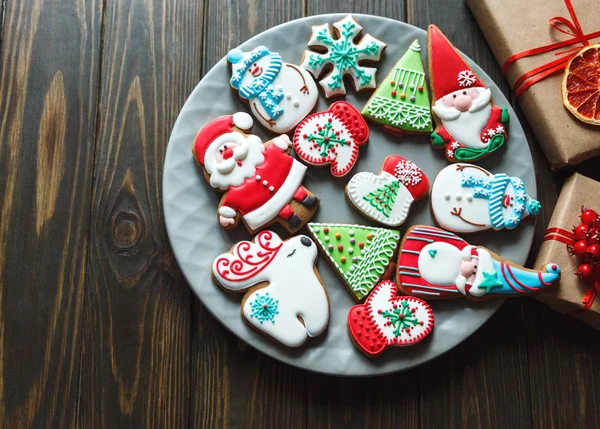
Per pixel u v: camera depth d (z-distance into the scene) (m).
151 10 0.59
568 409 0.56
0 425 0.55
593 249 0.53
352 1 0.60
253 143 0.54
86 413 0.55
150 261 0.56
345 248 0.54
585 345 0.57
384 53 0.58
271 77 0.56
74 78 0.58
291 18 0.60
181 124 0.55
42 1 0.59
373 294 0.54
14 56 0.59
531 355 0.57
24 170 0.57
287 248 0.54
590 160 0.59
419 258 0.54
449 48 0.57
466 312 0.54
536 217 0.58
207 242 0.54
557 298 0.54
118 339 0.56
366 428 0.55
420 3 0.60
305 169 0.55
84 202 0.57
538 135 0.58
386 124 0.56
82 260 0.56
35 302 0.56
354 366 0.53
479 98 0.56
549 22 0.57
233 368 0.56
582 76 0.57
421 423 0.55
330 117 0.56
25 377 0.55
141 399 0.55
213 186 0.54
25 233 0.57
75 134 0.58
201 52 0.59
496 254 0.55
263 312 0.52
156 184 0.57
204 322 0.56
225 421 0.55
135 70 0.59
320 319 0.53
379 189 0.55
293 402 0.55
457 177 0.56
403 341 0.53
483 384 0.56
